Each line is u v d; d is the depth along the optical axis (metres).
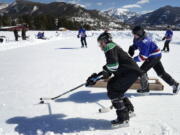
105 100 5.25
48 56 12.95
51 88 6.32
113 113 4.48
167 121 4.07
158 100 5.15
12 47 18.25
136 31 4.94
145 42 4.95
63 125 4.04
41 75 7.99
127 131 3.74
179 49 16.70
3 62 11.12
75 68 9.14
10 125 4.10
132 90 5.86
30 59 11.93
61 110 4.72
